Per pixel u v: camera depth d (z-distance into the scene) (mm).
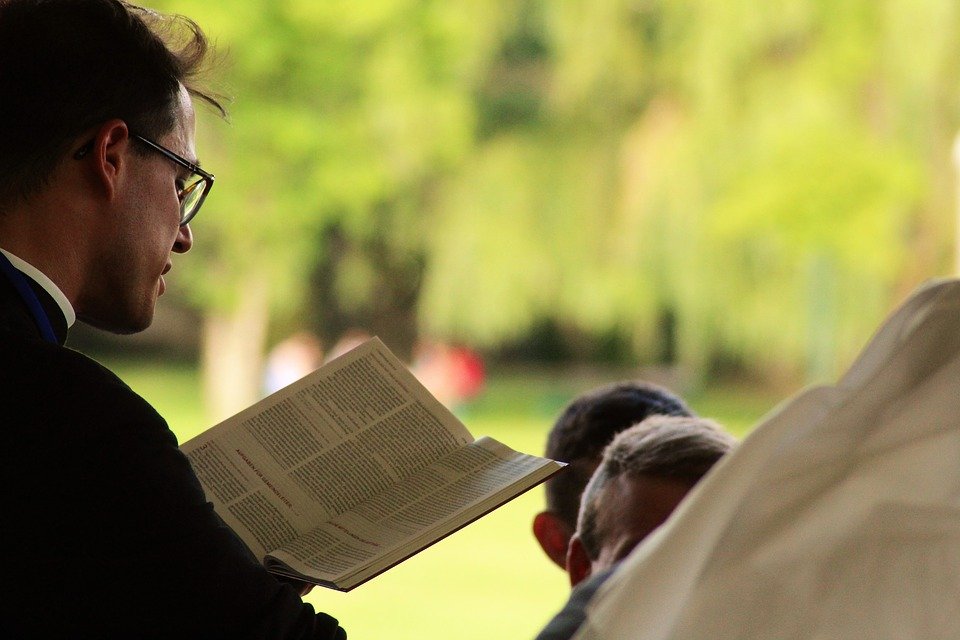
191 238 3303
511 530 21625
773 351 38812
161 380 56438
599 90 38000
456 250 41344
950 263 36000
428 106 39562
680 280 37219
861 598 1514
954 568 1505
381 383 3480
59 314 2877
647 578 1507
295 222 39531
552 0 38281
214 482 3219
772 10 34219
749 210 34500
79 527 2449
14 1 2939
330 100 38938
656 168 36906
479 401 50469
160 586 2443
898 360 1582
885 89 35094
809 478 1532
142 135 2994
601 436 3770
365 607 15102
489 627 14016
